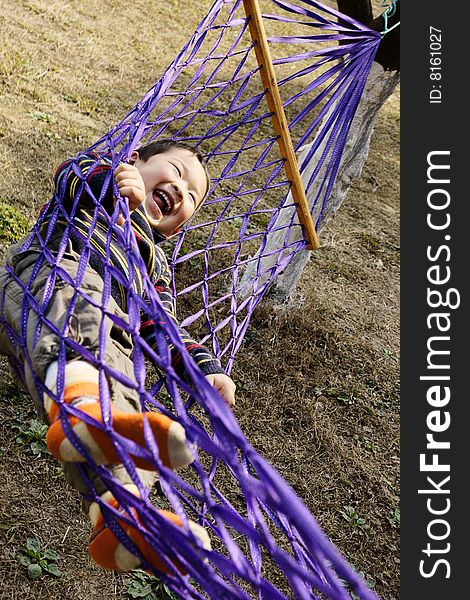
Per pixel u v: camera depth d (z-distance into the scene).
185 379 2.42
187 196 2.78
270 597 1.34
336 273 5.48
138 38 8.11
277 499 1.28
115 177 2.21
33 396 1.90
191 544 1.46
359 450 4.02
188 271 4.71
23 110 5.55
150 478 1.95
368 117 4.49
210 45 8.90
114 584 2.88
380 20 4.34
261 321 4.50
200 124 6.73
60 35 7.29
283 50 9.59
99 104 6.25
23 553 2.83
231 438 1.39
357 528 3.58
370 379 4.50
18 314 2.05
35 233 2.23
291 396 4.13
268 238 4.67
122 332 2.16
